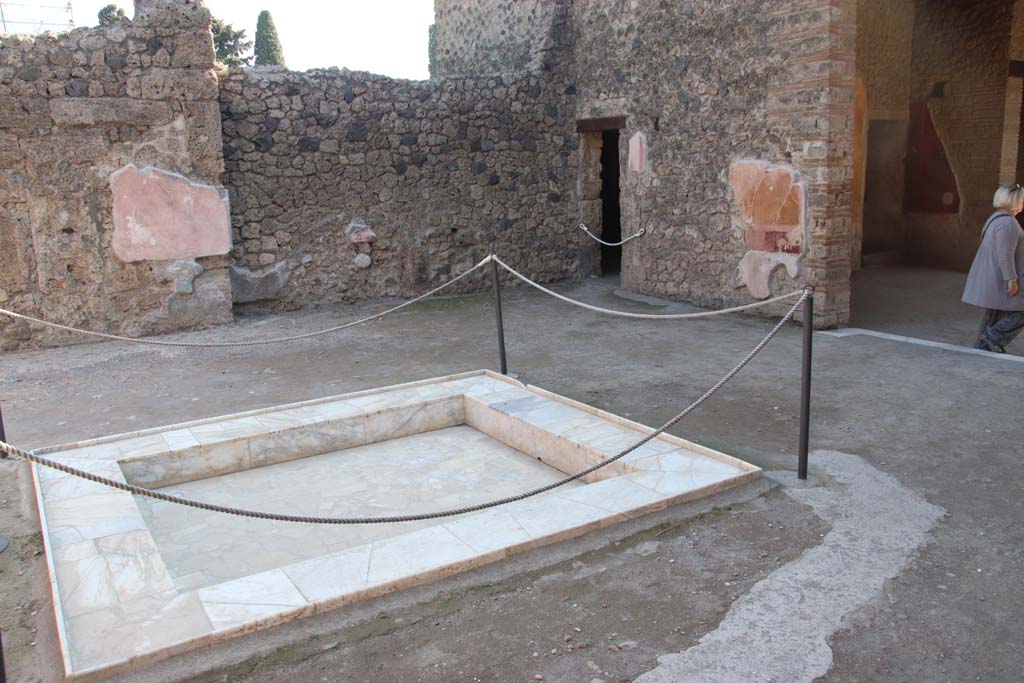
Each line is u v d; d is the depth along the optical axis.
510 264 10.91
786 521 3.83
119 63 8.02
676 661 2.80
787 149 7.98
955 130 11.21
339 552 3.53
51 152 7.87
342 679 2.76
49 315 8.11
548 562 3.49
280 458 5.44
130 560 3.57
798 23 7.66
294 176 9.46
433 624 3.06
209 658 2.86
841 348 7.09
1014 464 4.40
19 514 4.16
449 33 13.61
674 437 4.88
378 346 7.92
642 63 9.70
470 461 5.43
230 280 9.08
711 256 9.13
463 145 10.38
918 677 2.69
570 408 5.66
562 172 11.10
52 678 2.78
